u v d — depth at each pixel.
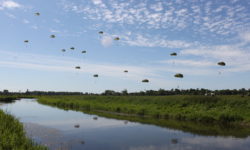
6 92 128.38
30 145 10.88
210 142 15.44
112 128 20.44
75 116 28.67
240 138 16.61
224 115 24.17
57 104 50.12
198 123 23.59
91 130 19.31
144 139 16.12
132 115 30.41
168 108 32.44
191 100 33.50
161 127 21.11
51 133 17.55
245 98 30.12
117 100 47.47
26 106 44.59
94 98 56.28
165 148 13.94
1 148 10.14
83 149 13.41
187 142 15.39
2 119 15.30
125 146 14.27
